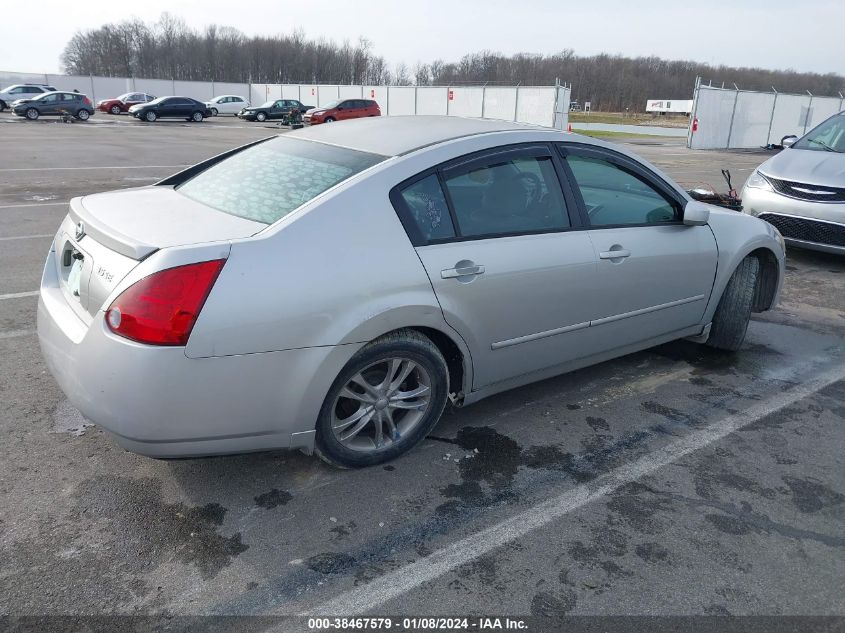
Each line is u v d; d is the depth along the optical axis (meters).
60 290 3.11
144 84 52.44
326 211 2.77
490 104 33.94
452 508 2.88
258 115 38.12
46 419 3.49
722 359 4.65
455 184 3.15
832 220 6.55
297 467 3.14
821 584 2.50
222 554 2.56
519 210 3.36
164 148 19.11
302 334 2.64
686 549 2.67
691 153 24.17
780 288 4.91
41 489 2.90
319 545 2.62
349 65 92.31
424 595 2.39
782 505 2.98
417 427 3.21
